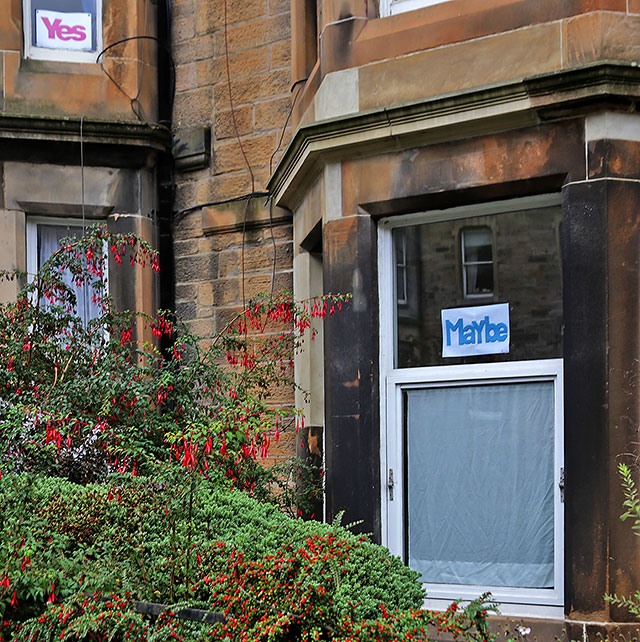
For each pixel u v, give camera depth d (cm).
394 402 540
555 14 487
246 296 678
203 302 696
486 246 528
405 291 548
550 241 511
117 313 583
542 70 486
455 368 527
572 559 459
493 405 520
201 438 411
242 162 686
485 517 516
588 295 464
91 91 696
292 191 618
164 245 713
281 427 578
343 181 548
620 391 455
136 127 684
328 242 549
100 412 509
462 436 526
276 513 440
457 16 516
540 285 511
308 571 342
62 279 694
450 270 537
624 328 459
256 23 689
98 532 413
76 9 711
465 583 516
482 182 502
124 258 684
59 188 682
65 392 518
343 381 537
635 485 450
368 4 556
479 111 491
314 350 627
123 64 702
